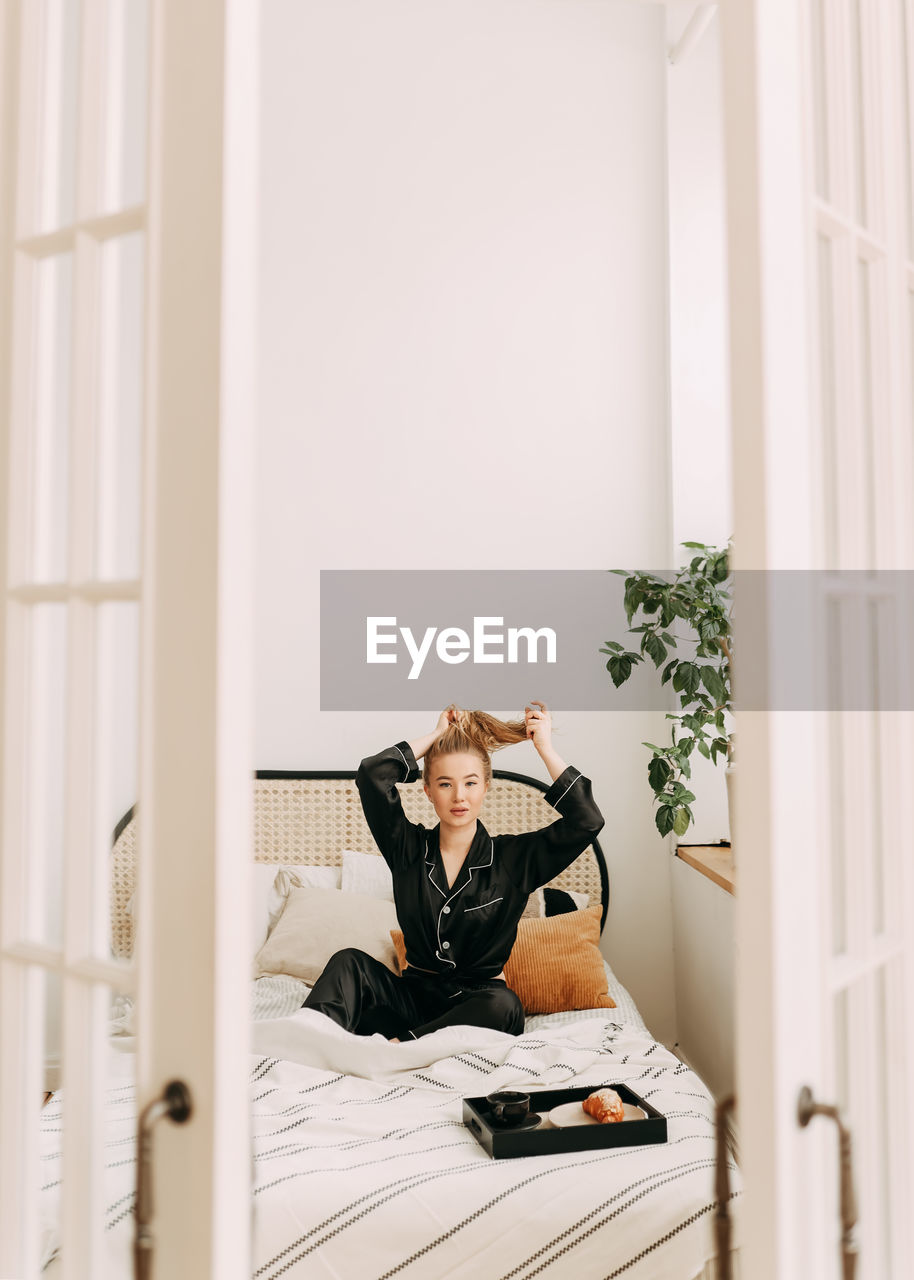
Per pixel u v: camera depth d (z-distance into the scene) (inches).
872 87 46.9
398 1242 68.6
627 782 147.3
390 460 149.3
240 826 38.3
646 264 149.9
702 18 133.7
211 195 38.4
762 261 36.9
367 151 149.7
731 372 37.9
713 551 141.3
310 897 128.1
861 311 46.0
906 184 50.4
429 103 150.0
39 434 46.8
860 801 43.2
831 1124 40.1
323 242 149.6
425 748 117.6
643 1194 70.2
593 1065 95.5
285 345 148.9
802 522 37.8
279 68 149.4
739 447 37.5
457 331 149.7
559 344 149.9
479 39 150.2
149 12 40.4
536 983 119.3
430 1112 85.7
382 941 122.3
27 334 46.3
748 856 36.9
